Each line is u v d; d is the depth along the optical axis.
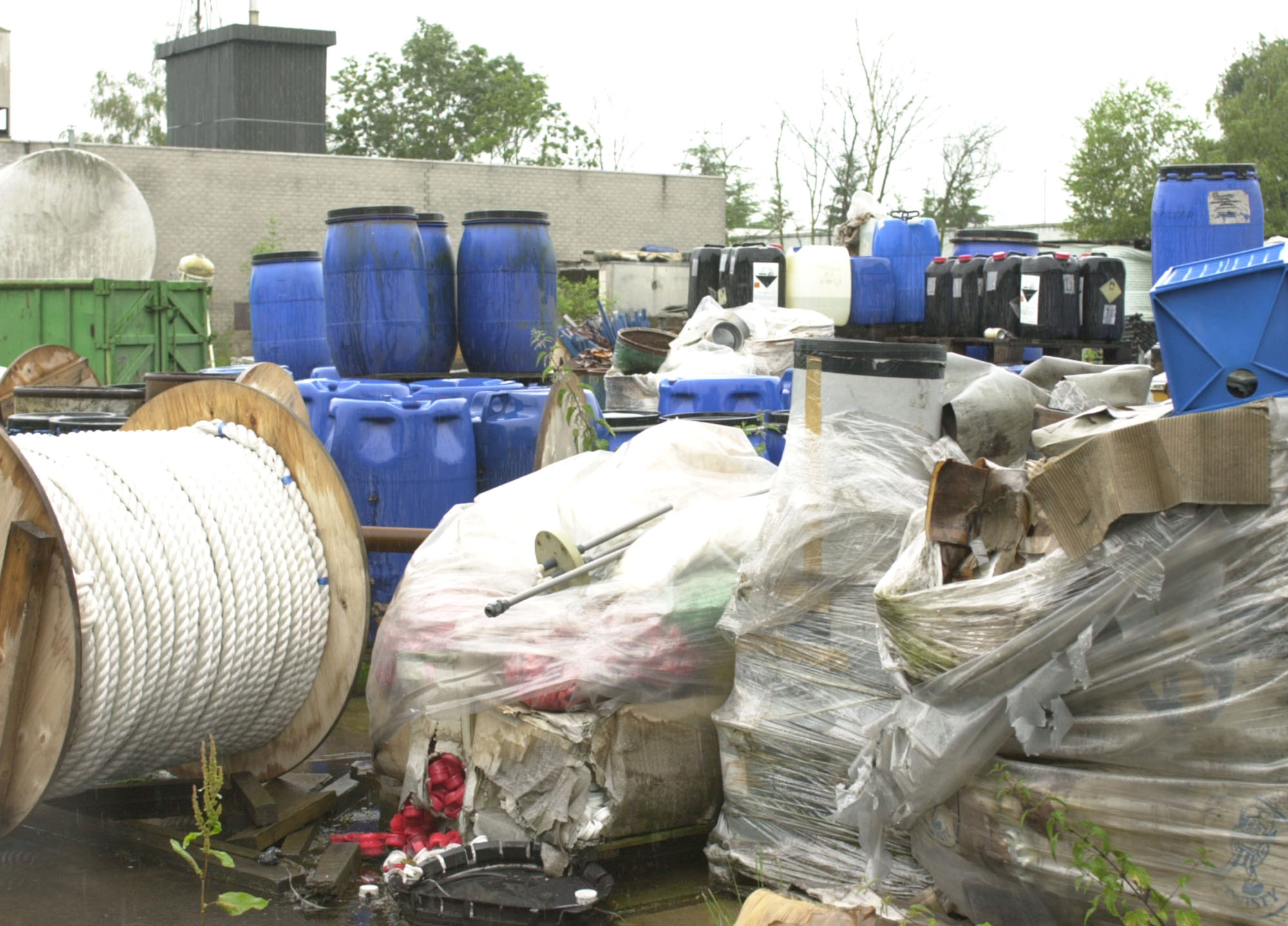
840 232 16.20
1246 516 3.03
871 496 3.95
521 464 7.76
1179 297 3.63
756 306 9.56
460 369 12.84
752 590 4.05
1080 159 41.06
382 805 4.93
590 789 4.14
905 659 3.40
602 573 4.59
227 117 36.91
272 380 5.85
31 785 3.96
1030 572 3.23
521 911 3.81
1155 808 3.08
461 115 52.31
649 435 5.15
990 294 12.66
